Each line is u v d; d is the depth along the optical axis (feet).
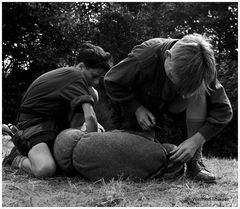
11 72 34.37
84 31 35.22
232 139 31.81
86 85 9.76
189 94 7.60
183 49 7.47
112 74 9.03
